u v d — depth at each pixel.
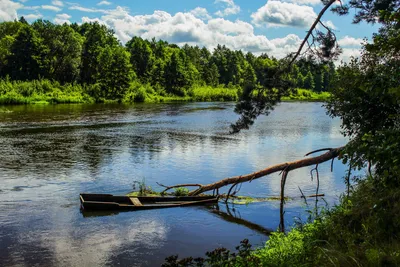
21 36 91.56
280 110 67.38
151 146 28.20
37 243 11.13
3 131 34.28
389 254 6.23
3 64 92.62
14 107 62.03
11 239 11.37
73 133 34.12
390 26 7.42
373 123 8.76
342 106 9.95
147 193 16.52
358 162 7.09
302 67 12.36
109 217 13.55
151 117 50.53
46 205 14.68
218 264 7.23
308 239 8.48
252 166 22.05
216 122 45.03
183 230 12.44
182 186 16.67
